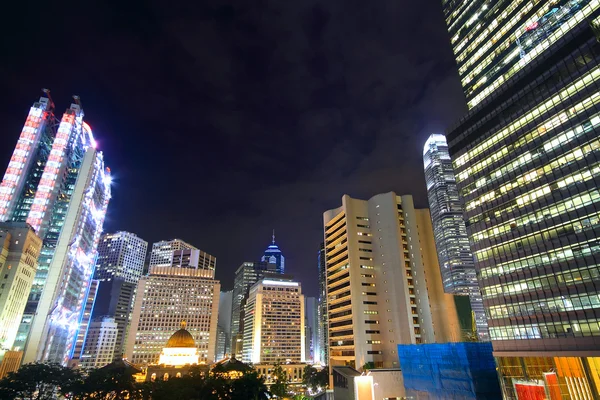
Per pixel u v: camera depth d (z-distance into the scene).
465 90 126.69
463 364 93.25
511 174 92.62
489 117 101.88
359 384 108.12
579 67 82.12
